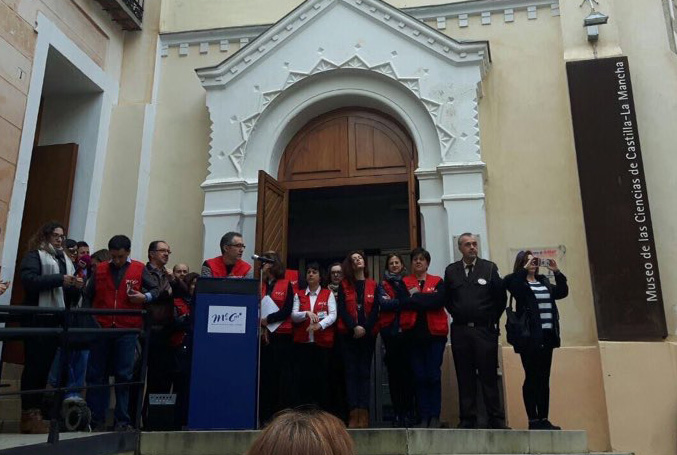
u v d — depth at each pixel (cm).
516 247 717
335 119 811
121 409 489
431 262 705
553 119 751
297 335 551
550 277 697
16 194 667
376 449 454
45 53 721
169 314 541
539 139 748
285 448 132
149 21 886
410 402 570
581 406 650
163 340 552
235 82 806
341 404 581
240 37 864
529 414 517
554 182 730
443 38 750
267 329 555
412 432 461
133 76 864
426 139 748
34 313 409
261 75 802
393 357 576
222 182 764
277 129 789
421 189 734
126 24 868
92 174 795
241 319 487
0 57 654
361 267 562
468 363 523
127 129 831
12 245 658
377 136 791
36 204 786
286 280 571
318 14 802
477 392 572
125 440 450
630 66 747
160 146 841
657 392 612
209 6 890
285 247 773
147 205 820
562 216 718
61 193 783
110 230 792
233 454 451
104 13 840
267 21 870
